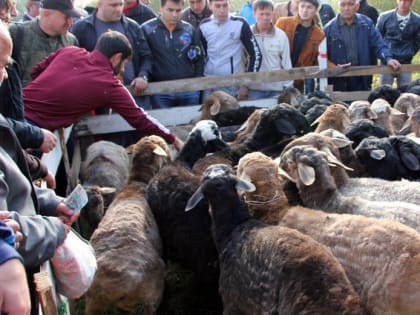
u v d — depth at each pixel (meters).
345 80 10.22
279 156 6.21
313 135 5.86
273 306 3.77
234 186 4.65
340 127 7.03
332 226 4.20
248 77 8.69
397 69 9.56
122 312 5.29
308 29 9.97
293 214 4.58
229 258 4.39
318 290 3.51
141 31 8.53
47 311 2.83
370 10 12.18
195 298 5.51
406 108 8.27
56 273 3.17
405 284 3.61
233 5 20.56
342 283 3.53
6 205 2.46
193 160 6.49
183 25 8.86
